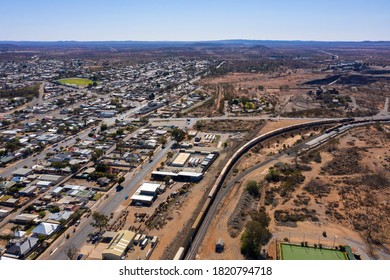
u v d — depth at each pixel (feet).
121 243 266.57
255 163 452.35
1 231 299.99
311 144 522.47
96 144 532.73
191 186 383.24
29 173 418.51
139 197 348.18
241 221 302.86
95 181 399.85
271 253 258.98
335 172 413.18
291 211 321.73
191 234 280.10
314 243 271.08
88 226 303.68
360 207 327.26
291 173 410.52
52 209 329.72
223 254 258.16
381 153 478.18
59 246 274.16
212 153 480.23
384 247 266.77
